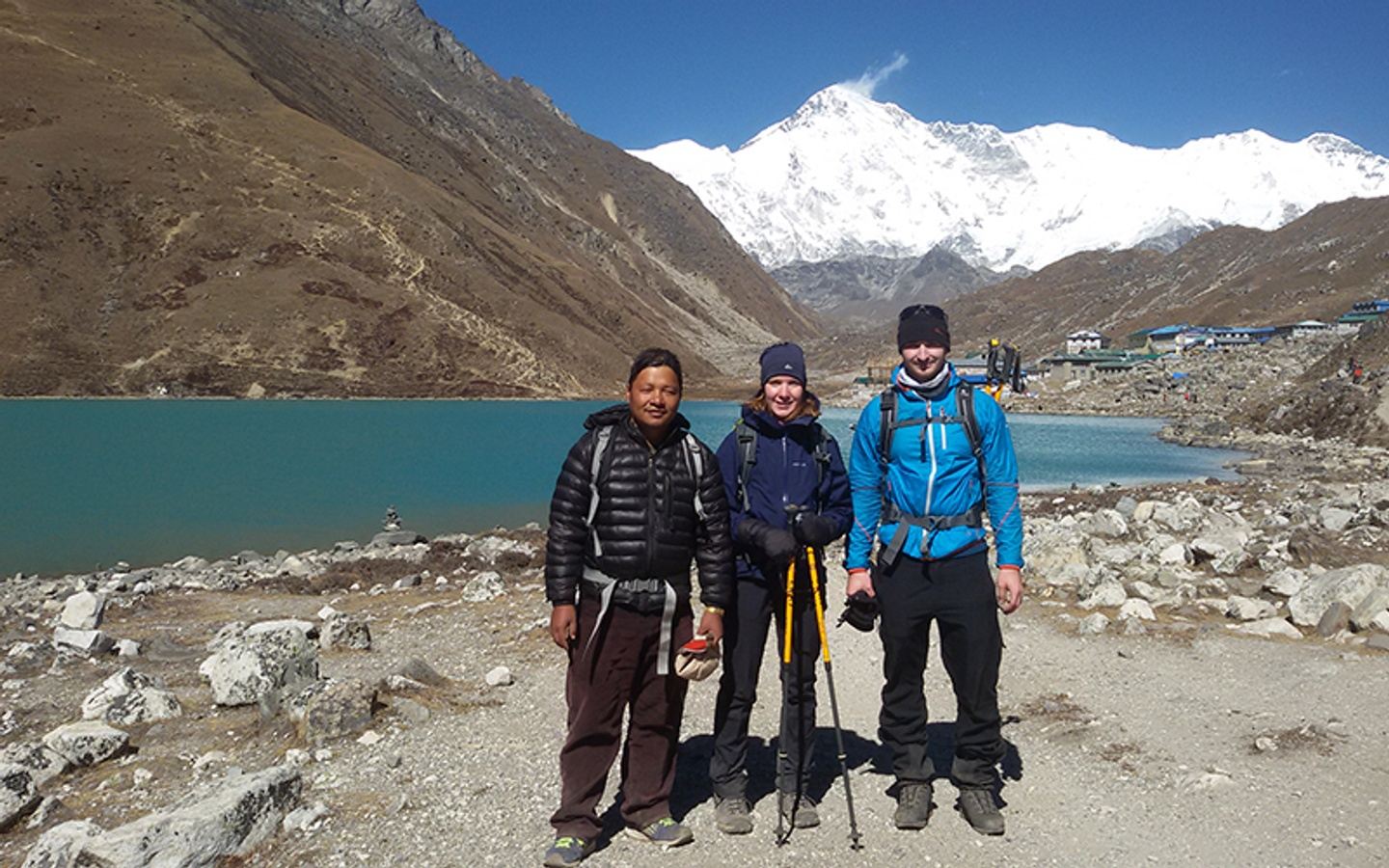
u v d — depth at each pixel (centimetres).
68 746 630
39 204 12456
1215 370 11350
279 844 500
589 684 487
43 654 978
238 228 13700
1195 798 537
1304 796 530
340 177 15638
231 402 10538
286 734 684
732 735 521
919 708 519
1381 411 4781
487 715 720
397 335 12850
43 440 5772
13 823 539
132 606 1315
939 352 498
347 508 2930
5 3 16512
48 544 2303
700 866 476
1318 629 898
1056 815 529
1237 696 707
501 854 491
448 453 5128
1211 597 1088
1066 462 4625
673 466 481
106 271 12219
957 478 498
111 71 15938
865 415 517
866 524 515
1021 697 738
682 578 490
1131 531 1677
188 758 647
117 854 447
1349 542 1393
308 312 12588
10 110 13988
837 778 591
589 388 13762
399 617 1150
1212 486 2819
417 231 15262
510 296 14975
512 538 2112
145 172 13850
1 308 11075
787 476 505
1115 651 855
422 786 577
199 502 3117
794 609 512
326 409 9581
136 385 10762
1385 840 475
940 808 542
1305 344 12250
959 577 498
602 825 523
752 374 18688
